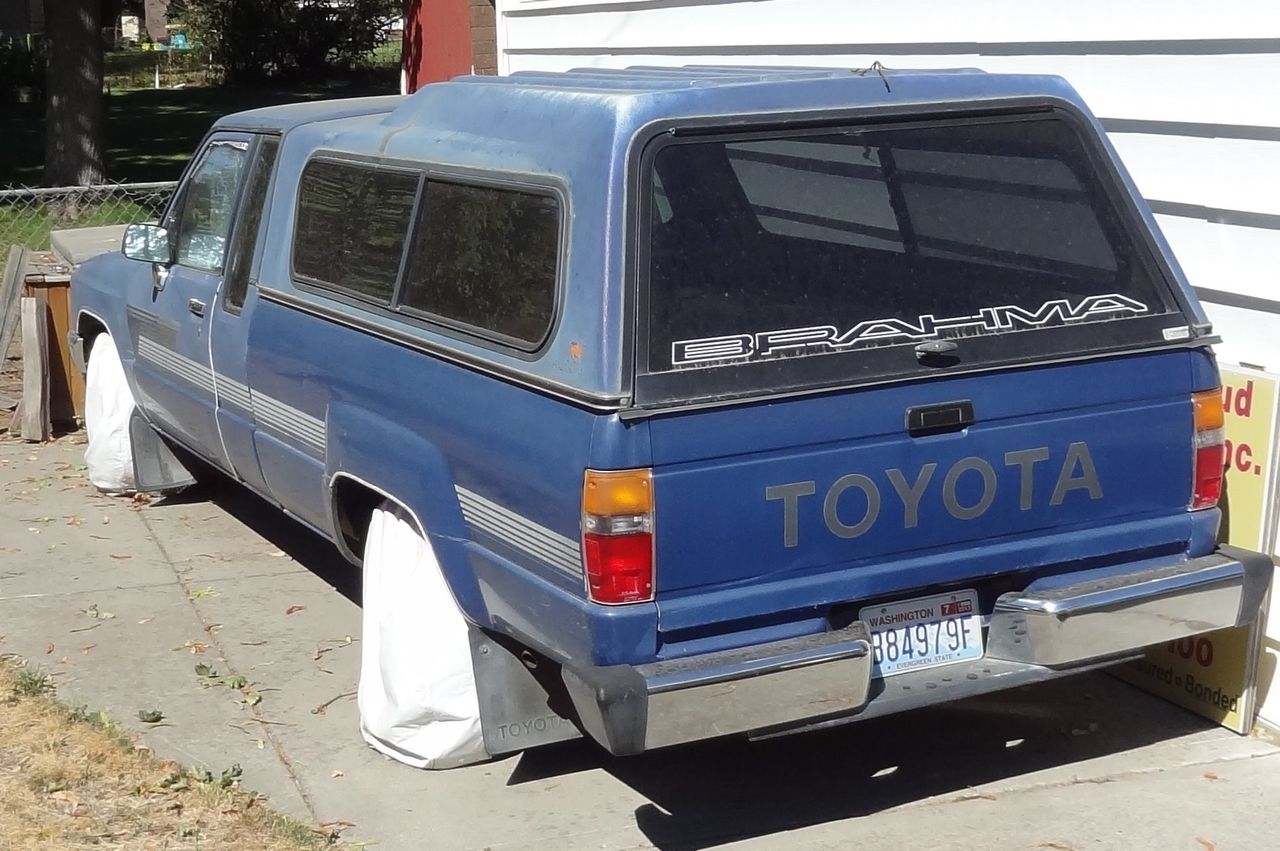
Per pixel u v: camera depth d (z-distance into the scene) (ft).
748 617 12.84
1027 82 14.48
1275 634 16.26
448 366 14.46
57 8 61.62
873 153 13.71
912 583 13.43
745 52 26.11
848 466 13.00
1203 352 14.44
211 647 19.35
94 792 15.06
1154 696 17.56
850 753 16.35
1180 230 17.34
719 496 12.55
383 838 14.53
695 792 15.49
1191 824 14.56
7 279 30.27
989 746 16.46
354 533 17.51
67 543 23.63
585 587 12.54
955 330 13.51
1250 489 15.93
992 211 13.97
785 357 12.85
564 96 13.84
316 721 17.17
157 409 23.70
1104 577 14.35
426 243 15.25
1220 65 16.44
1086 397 13.88
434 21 49.83
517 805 15.23
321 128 18.60
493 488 13.76
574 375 12.60
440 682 15.57
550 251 13.26
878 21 22.30
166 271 22.41
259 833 14.32
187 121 93.15
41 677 17.92
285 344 17.94
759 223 13.15
